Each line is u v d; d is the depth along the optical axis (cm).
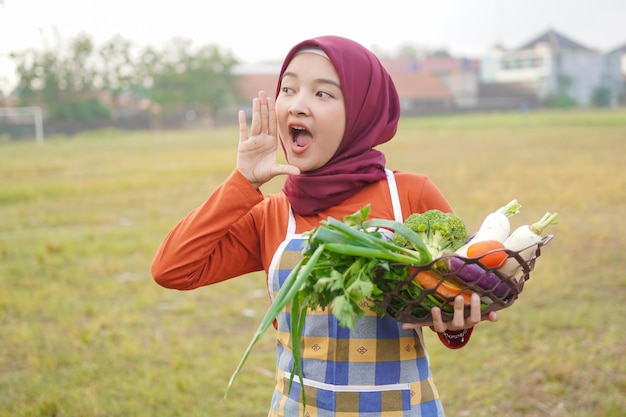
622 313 602
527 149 2284
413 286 192
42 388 463
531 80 8688
